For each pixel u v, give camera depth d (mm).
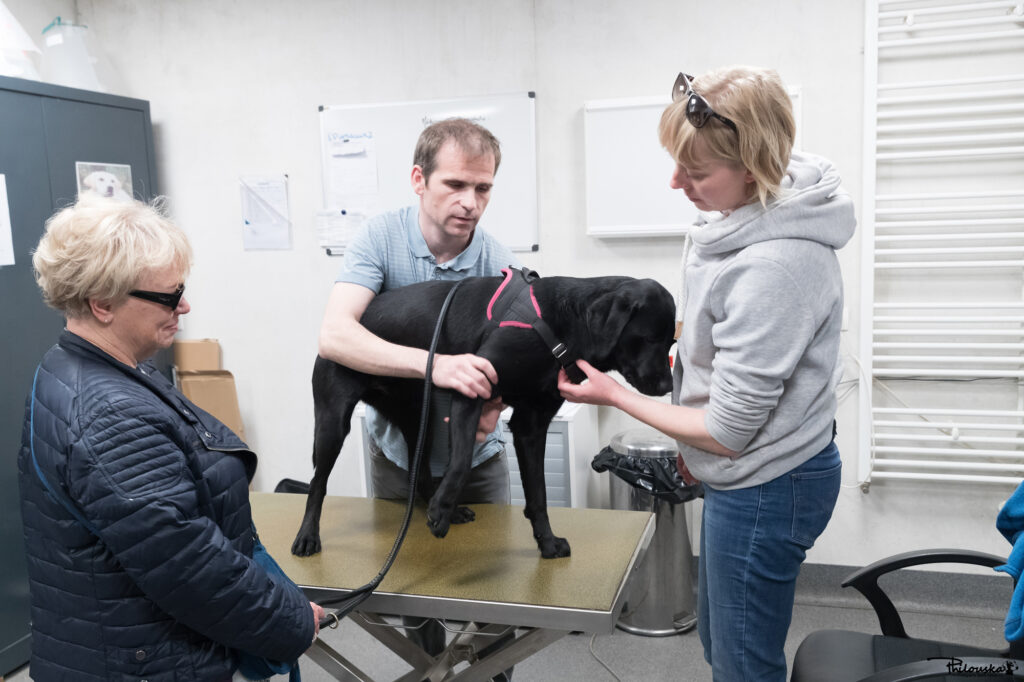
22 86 2721
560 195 3141
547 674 2568
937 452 2795
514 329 1373
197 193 3520
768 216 1203
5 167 2656
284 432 3602
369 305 1594
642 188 3006
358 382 1544
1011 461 2795
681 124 1204
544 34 3061
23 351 2711
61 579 1149
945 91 2701
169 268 1173
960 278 2770
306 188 3408
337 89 3309
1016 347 2664
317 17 3285
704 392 1330
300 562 1529
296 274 3479
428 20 3168
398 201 3305
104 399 1101
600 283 1395
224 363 3619
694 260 1348
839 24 2773
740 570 1336
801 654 1577
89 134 3018
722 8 2873
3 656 2631
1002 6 2590
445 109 3180
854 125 2809
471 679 1501
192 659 1176
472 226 1634
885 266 2770
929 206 2766
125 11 3465
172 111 3488
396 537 1646
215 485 1225
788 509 1307
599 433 3227
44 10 3336
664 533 2789
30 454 1173
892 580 2959
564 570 1459
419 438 1408
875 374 2830
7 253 2650
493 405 1519
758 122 1138
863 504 2951
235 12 3365
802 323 1199
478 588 1395
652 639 2791
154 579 1083
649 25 2953
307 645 1243
